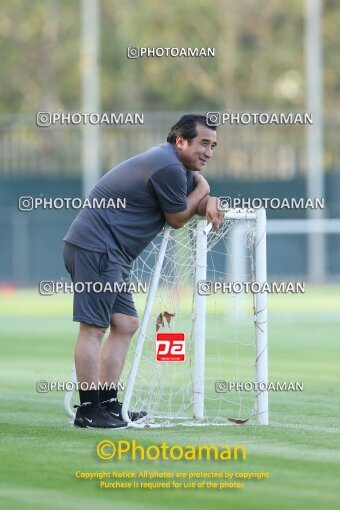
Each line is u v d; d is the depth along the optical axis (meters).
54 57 169.62
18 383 42.72
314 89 129.12
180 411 31.77
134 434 28.22
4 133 140.38
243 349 57.06
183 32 166.50
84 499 21.09
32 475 23.11
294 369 48.28
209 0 165.88
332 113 167.00
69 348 58.88
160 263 29.98
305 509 20.25
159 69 169.38
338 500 20.91
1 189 138.25
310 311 90.00
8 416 32.72
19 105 172.50
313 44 130.25
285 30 168.88
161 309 31.08
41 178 137.75
